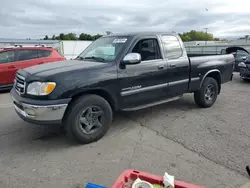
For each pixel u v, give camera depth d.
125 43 4.04
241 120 4.69
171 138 3.86
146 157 3.23
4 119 4.88
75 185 2.63
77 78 3.38
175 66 4.62
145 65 4.15
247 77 9.01
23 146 3.61
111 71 3.71
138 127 4.36
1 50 7.84
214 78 5.71
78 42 21.83
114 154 3.33
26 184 2.65
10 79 7.97
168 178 1.97
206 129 4.23
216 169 2.92
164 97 4.64
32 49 8.48
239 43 42.72
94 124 3.68
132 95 4.05
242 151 3.38
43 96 3.21
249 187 2.57
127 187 1.91
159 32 4.55
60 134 4.05
